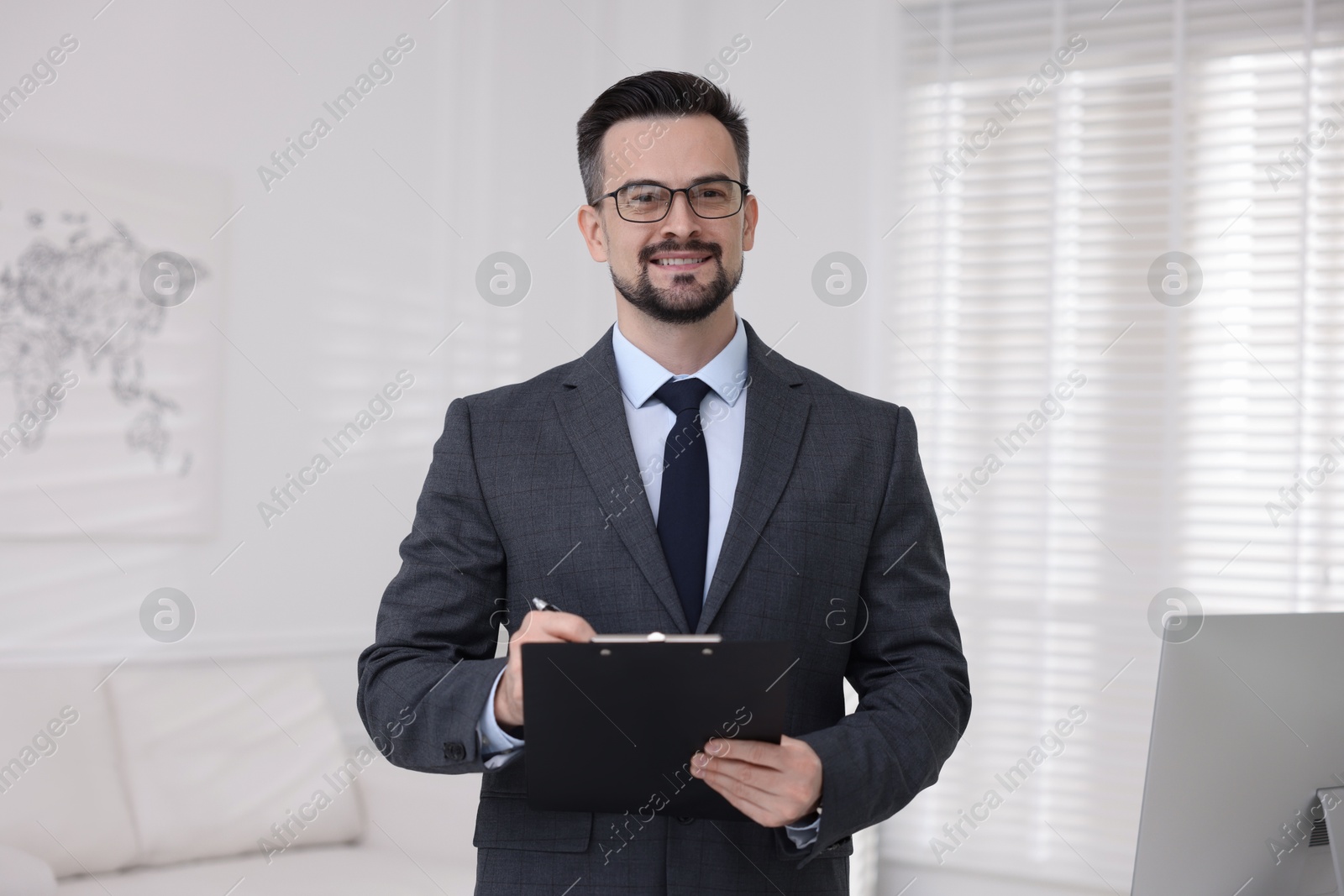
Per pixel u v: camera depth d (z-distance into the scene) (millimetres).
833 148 2701
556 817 1089
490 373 2611
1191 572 2428
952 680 1158
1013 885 2502
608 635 1095
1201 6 2455
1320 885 992
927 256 2637
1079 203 2529
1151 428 2467
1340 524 2350
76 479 2115
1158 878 953
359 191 2428
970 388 2596
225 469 2273
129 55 2168
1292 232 2389
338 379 2402
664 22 2793
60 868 1965
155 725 2137
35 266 2076
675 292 1156
